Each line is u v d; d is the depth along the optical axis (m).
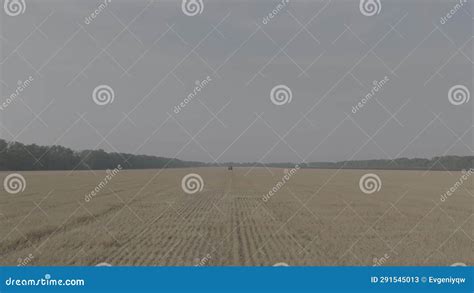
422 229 16.28
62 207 22.02
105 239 14.25
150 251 12.70
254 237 14.76
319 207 22.55
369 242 14.06
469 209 21.58
